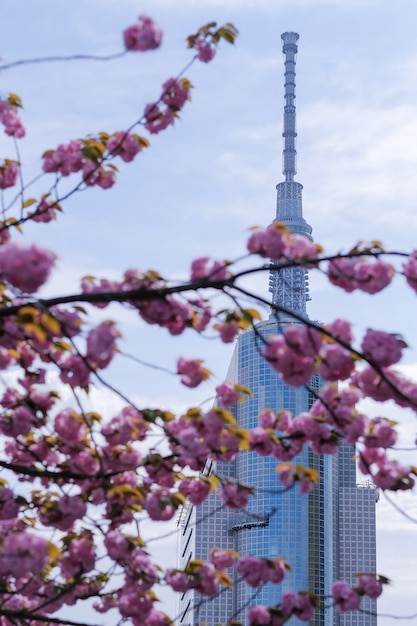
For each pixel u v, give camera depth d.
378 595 13.40
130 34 12.73
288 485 13.55
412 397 12.52
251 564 13.46
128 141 14.55
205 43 14.09
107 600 13.70
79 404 12.46
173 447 13.66
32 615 12.30
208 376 13.24
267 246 11.42
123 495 13.30
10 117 15.60
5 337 12.62
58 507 12.98
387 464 13.25
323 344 12.44
